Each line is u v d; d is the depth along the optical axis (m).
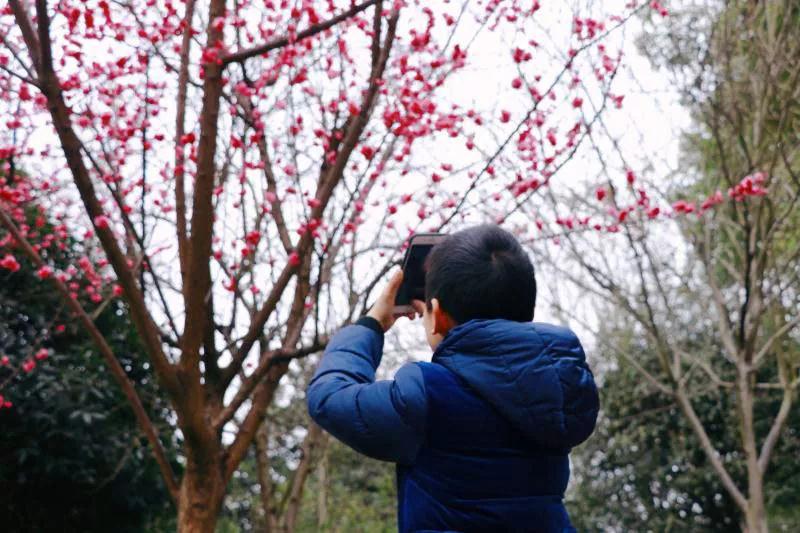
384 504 14.14
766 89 8.62
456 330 1.52
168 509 8.88
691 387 13.09
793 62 8.44
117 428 8.22
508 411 1.46
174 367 3.89
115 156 4.71
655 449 13.90
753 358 9.21
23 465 7.71
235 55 3.74
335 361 1.59
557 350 1.48
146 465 8.32
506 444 1.48
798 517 13.16
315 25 3.83
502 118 4.45
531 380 1.45
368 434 1.46
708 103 8.71
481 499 1.45
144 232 4.20
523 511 1.45
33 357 7.30
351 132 4.09
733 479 13.31
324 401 1.51
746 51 9.17
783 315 9.81
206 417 4.00
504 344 1.47
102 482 7.95
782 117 8.30
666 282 10.20
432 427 1.47
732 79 8.62
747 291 8.64
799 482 13.04
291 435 10.08
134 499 8.20
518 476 1.47
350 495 14.00
